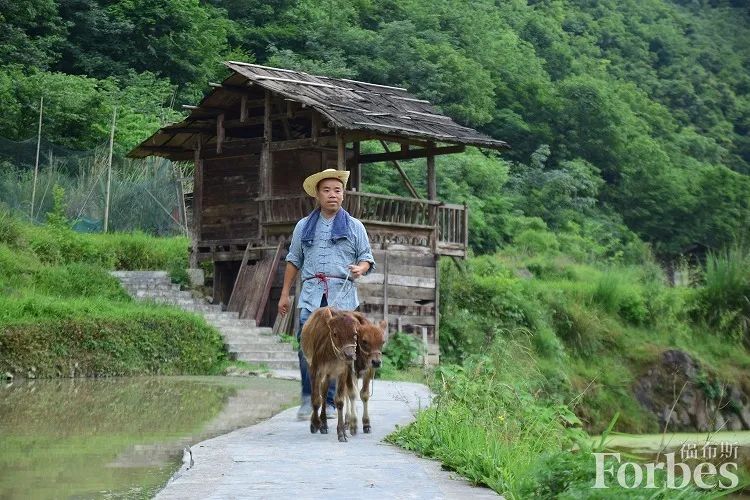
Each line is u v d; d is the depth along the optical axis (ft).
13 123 126.52
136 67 160.15
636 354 102.89
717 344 109.19
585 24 254.88
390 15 193.47
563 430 35.47
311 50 173.78
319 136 78.69
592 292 107.65
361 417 36.52
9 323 58.29
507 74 194.08
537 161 178.29
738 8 308.40
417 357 77.71
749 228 198.08
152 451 30.45
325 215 34.45
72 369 59.77
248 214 82.58
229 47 174.81
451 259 95.76
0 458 28.86
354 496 21.88
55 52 153.69
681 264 174.09
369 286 78.79
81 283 75.77
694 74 261.03
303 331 32.04
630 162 197.98
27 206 103.81
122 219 106.93
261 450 28.53
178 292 81.97
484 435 28.40
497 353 51.16
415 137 78.48
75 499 23.16
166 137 85.71
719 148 233.14
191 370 65.62
